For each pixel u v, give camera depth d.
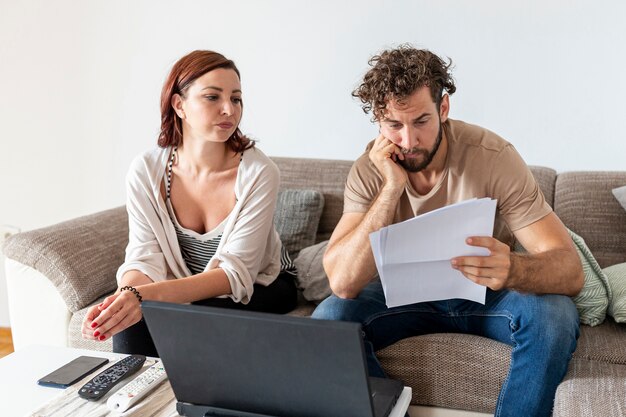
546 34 2.65
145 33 3.09
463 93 2.77
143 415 1.47
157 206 2.24
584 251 2.20
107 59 3.15
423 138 1.93
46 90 3.25
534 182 2.04
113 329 1.85
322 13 2.88
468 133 2.05
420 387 2.03
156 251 2.22
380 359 2.06
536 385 1.86
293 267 2.41
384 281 1.79
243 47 3.00
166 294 1.98
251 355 1.31
